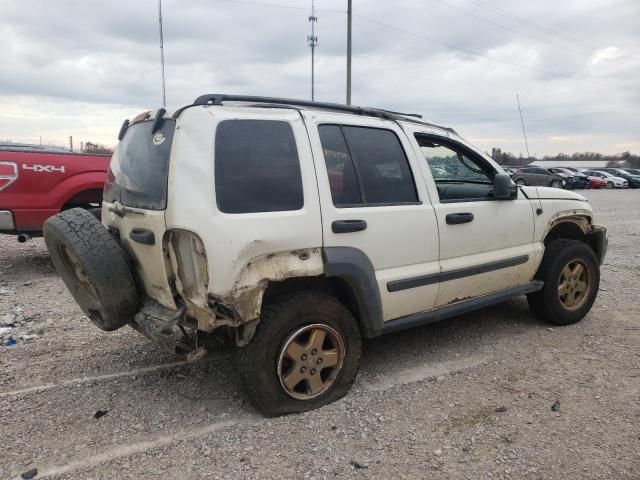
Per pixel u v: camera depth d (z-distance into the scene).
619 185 38.69
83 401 3.66
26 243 9.74
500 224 4.53
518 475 2.82
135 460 2.97
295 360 3.38
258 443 3.12
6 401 3.65
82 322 5.30
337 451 3.04
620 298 6.15
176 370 4.16
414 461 2.95
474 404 3.58
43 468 2.90
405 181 3.98
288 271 3.25
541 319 5.23
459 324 5.21
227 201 3.07
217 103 3.31
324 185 3.46
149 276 3.37
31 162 6.86
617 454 3.00
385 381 3.94
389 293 3.78
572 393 3.73
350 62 25.28
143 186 3.30
